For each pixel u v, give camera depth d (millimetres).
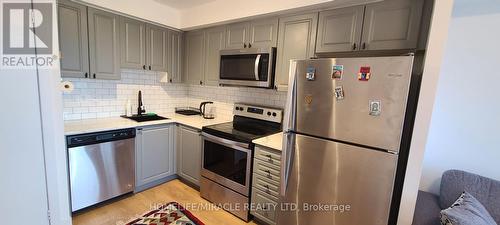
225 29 2611
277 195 1925
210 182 2449
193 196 2594
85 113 2494
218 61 2715
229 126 2537
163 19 2807
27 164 1034
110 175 2260
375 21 1657
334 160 1455
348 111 1366
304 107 1536
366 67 1274
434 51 1195
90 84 2494
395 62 1190
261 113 2568
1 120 937
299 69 1522
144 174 2586
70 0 2029
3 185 967
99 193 2199
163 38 2877
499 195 1535
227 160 2281
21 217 1038
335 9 1843
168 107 3330
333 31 1862
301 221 1666
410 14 1506
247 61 2322
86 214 2146
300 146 1590
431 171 2021
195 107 3471
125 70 2775
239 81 2400
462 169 1897
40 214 1105
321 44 1938
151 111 3115
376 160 1310
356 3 1763
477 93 1788
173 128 2844
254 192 2096
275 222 1968
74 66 2107
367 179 1354
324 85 1433
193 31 2988
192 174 2729
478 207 1368
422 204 1742
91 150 2086
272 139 2080
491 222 1270
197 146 2621
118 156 2299
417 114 1266
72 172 1983
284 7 2041
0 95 926
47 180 1116
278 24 2184
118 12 2393
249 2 2279
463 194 1536
